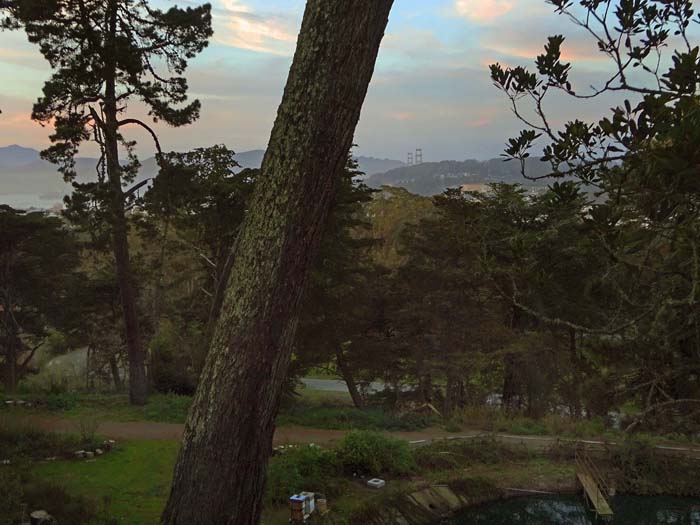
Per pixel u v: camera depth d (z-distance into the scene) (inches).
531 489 521.7
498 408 789.9
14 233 1052.5
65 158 682.2
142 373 734.5
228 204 807.1
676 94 92.7
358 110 156.8
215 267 861.8
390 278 975.6
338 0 149.9
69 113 671.8
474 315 873.5
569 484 530.6
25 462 435.5
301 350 800.9
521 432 670.5
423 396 926.4
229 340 161.0
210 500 159.2
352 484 481.4
